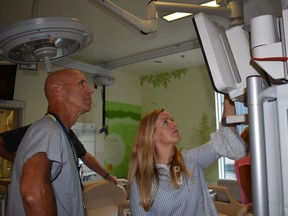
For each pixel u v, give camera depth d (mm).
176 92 3736
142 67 3615
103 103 3451
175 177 1121
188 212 1103
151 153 1177
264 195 513
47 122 929
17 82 2738
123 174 3695
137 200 1152
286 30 542
